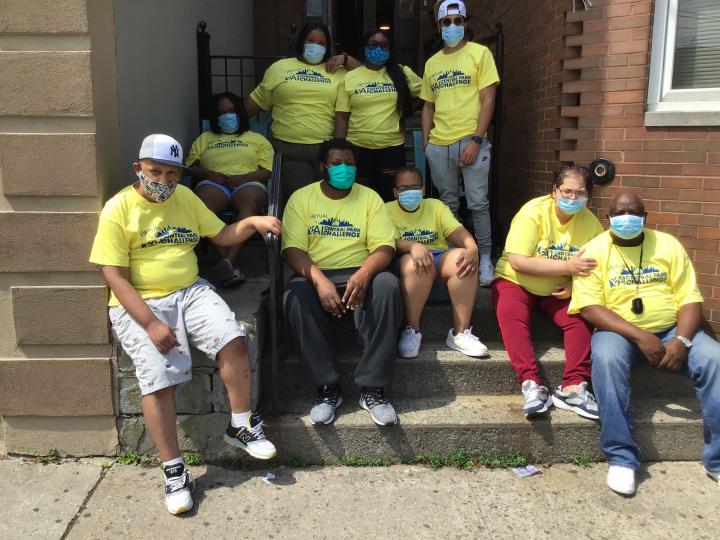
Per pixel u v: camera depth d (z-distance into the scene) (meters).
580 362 3.32
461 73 4.16
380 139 4.41
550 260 3.36
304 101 4.47
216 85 5.84
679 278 3.22
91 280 3.06
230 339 2.87
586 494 2.95
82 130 2.96
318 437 3.15
